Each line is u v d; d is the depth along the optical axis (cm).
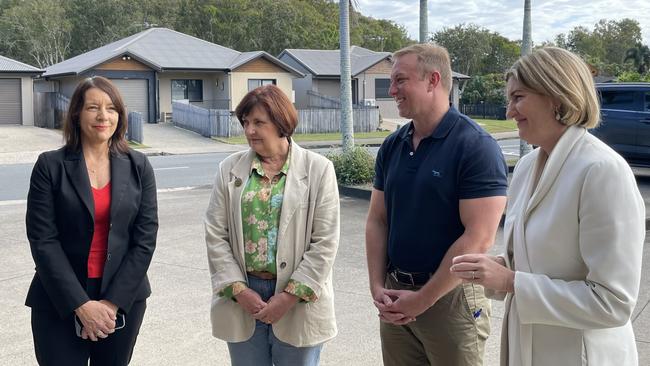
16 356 436
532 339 216
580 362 208
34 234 285
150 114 3384
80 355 293
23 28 5697
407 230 284
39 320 291
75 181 289
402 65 281
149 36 3669
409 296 277
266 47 5819
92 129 294
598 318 199
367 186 1101
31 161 1975
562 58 211
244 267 301
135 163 307
